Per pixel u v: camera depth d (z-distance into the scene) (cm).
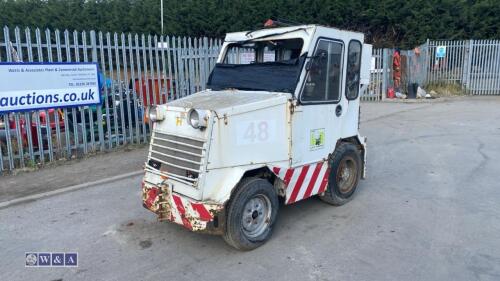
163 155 454
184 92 1021
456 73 1981
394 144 945
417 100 1742
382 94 1797
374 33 2827
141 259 431
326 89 516
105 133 905
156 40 945
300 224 514
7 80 704
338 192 565
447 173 712
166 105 457
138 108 935
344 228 499
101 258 434
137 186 664
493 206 556
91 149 860
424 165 766
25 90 730
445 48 1953
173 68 991
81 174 725
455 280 379
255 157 444
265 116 446
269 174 479
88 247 458
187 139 427
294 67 479
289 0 2858
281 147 468
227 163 421
